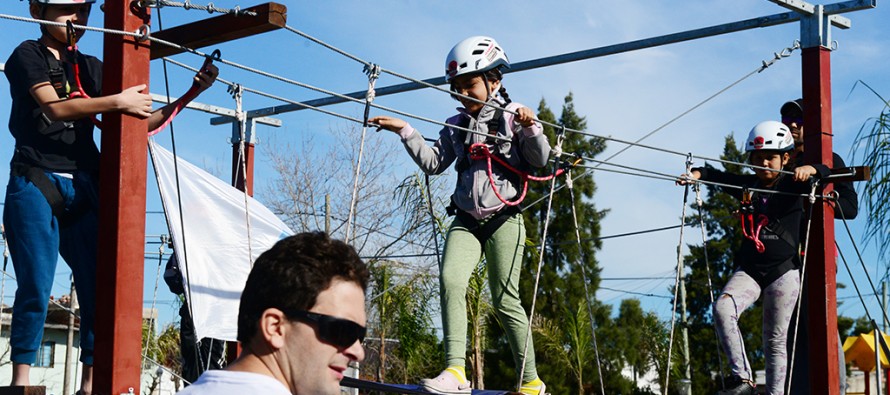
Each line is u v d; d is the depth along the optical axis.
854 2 6.77
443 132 5.30
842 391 7.12
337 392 2.30
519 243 5.19
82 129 4.60
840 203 6.86
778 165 6.71
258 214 6.61
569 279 26.19
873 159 7.30
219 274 6.24
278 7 4.22
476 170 5.15
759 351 28.20
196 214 6.29
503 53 5.26
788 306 6.34
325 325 2.24
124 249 3.91
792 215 6.54
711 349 28.67
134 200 3.98
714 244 29.23
